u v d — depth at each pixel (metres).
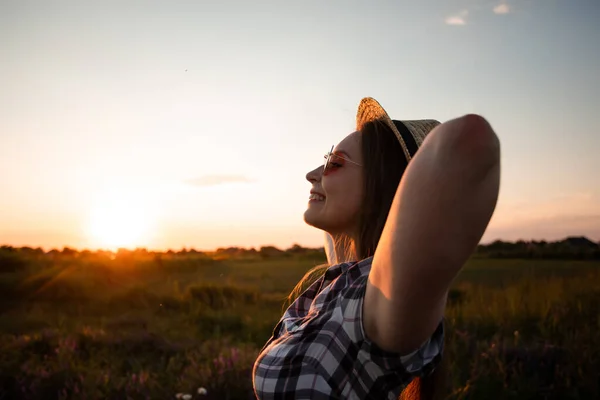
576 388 4.44
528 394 4.38
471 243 0.80
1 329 8.27
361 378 1.03
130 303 11.43
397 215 0.85
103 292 12.98
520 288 10.51
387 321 0.93
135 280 16.97
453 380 4.41
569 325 6.96
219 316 9.50
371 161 1.29
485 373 4.68
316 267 1.83
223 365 4.86
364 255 1.30
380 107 1.34
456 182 0.78
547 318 7.59
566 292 9.87
